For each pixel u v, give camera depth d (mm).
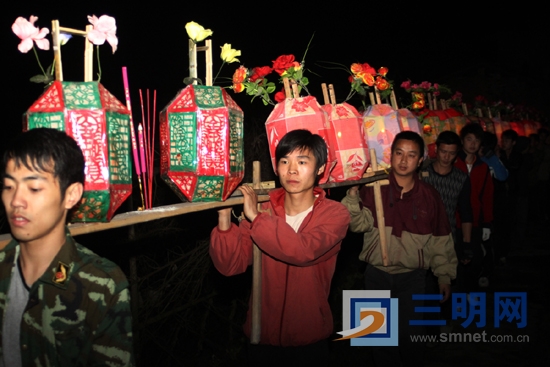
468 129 5090
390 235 3635
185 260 4508
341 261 6199
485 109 8453
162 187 4188
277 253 2387
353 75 3879
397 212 3637
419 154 3619
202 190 2154
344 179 3291
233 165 2186
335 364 4652
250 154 5082
